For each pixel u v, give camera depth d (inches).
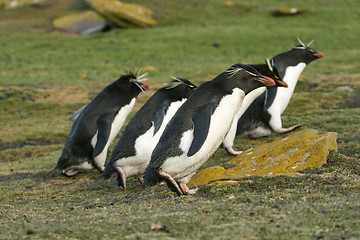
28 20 2204.7
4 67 1457.9
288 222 260.8
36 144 770.8
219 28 1968.5
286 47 1647.4
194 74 1206.9
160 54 1616.6
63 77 1295.5
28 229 280.8
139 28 2059.5
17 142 776.9
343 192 318.0
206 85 356.8
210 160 555.8
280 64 613.0
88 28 2062.0
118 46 1747.0
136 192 426.3
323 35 1820.9
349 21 2044.8
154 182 355.9
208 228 260.1
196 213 293.7
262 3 2428.6
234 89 353.4
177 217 285.4
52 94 1063.0
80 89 1109.1
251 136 665.6
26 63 1520.7
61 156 543.2
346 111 760.3
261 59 1408.7
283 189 342.6
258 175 385.1
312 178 360.5
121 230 268.5
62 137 794.2
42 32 2018.9
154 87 1080.8
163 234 256.1
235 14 2230.6
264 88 546.6
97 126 526.9
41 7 2385.6
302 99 871.1
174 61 1498.5
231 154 572.1
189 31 1935.3
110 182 507.2
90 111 532.1
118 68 1411.2
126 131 460.1
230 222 269.0
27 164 636.1
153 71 1321.4
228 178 385.7
